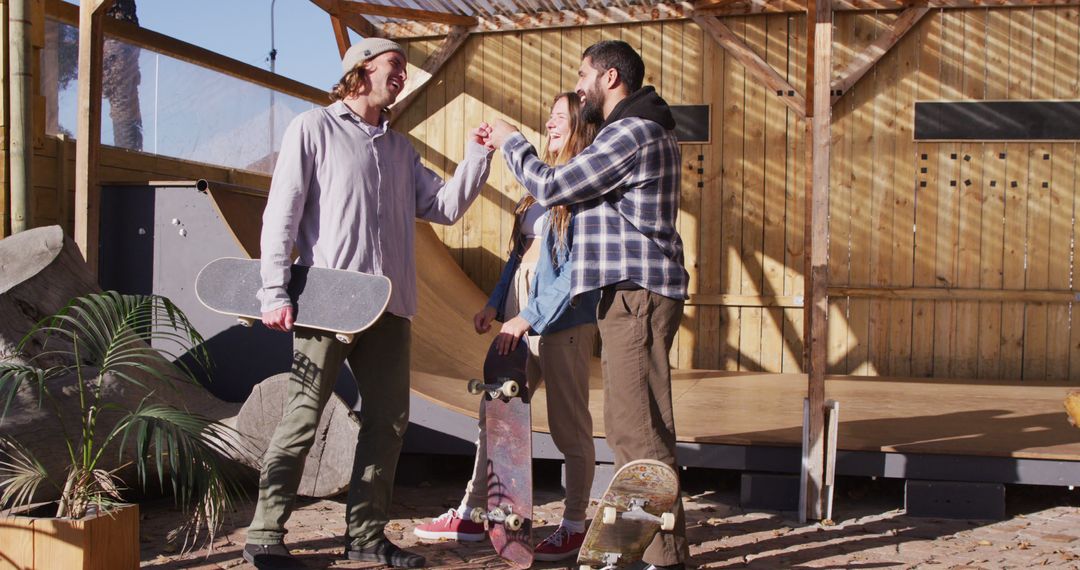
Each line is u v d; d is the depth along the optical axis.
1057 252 7.75
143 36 6.31
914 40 7.93
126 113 6.24
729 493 4.84
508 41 8.62
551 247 3.45
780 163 8.09
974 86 7.85
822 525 4.21
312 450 4.37
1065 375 7.73
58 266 4.68
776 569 3.54
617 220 3.07
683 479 5.16
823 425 4.29
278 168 3.35
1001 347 7.81
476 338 7.05
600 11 8.36
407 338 3.52
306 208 3.40
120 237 5.46
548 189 3.04
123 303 3.34
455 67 8.74
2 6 5.62
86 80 5.42
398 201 3.50
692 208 8.26
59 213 5.79
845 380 7.44
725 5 8.14
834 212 8.07
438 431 4.79
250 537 3.35
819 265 4.24
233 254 5.25
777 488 4.49
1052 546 3.88
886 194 7.98
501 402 3.38
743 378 7.46
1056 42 7.73
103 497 3.33
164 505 4.35
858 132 8.02
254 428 4.38
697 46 8.22
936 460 4.42
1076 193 7.72
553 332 3.50
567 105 3.45
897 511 4.51
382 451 3.47
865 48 7.97
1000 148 7.83
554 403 3.54
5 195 5.59
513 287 3.83
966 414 5.62
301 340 3.37
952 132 7.88
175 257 5.36
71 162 5.86
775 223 8.11
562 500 4.64
